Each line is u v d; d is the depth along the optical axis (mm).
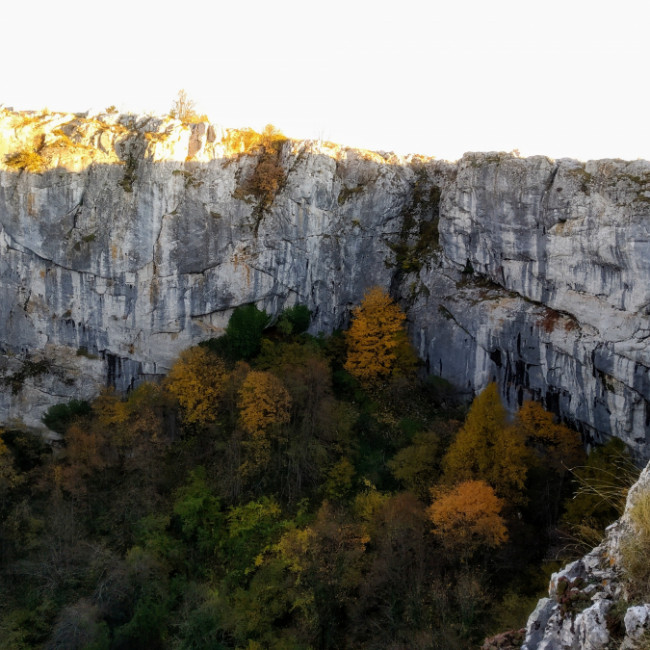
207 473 39938
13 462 41781
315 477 38438
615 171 36062
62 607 31938
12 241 43906
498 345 42281
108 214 43969
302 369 42844
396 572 30031
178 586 33281
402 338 46719
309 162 48281
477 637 26891
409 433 41750
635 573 8422
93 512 38438
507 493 33031
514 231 40875
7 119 43906
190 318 47031
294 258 48812
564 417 39844
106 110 47312
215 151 46250
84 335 46250
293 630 30281
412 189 52812
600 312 36562
